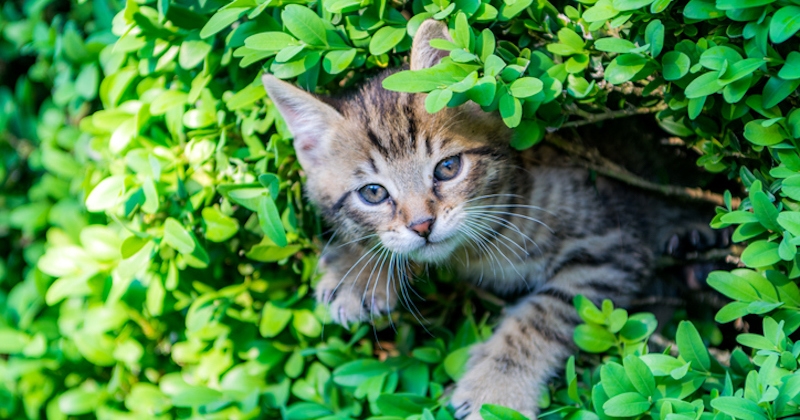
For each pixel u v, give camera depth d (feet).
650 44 1.49
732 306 1.48
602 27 1.59
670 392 1.50
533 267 1.76
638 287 1.74
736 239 1.47
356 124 1.65
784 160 1.47
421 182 1.64
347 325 1.76
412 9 1.62
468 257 1.77
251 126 1.70
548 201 1.73
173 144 1.75
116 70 1.81
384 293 1.77
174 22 1.67
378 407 1.62
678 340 1.52
